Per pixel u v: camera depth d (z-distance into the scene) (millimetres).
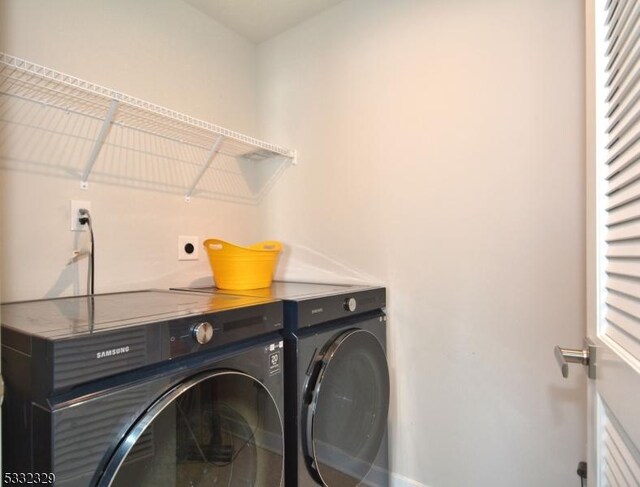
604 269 813
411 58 1690
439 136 1604
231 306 1077
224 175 2064
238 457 1001
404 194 1702
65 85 1268
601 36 814
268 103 2234
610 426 771
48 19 1375
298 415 1192
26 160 1316
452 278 1564
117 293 1519
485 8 1497
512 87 1432
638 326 629
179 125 1628
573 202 1309
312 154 2035
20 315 963
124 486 742
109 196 1555
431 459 1599
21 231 1300
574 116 1312
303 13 2006
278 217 2170
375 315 1636
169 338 870
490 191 1475
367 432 1469
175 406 843
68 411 688
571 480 1297
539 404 1361
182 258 1831
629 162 667
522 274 1400
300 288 1683
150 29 1722
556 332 1332
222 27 2080
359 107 1854
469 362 1516
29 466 704
